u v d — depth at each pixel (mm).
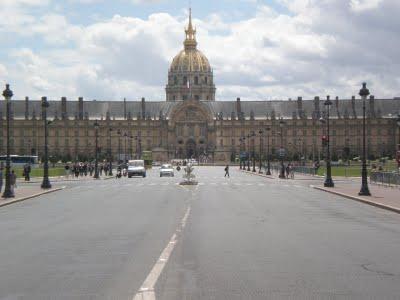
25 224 37969
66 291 18875
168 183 99250
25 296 18266
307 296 18062
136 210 47625
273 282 20031
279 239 30375
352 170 147875
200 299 17750
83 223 38219
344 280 20312
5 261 24281
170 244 28562
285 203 54812
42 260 24453
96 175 122875
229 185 91375
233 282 20031
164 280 20359
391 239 30438
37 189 77938
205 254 25641
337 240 30047
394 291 18656
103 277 20984
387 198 57844
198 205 52406
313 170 136625
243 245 28250
